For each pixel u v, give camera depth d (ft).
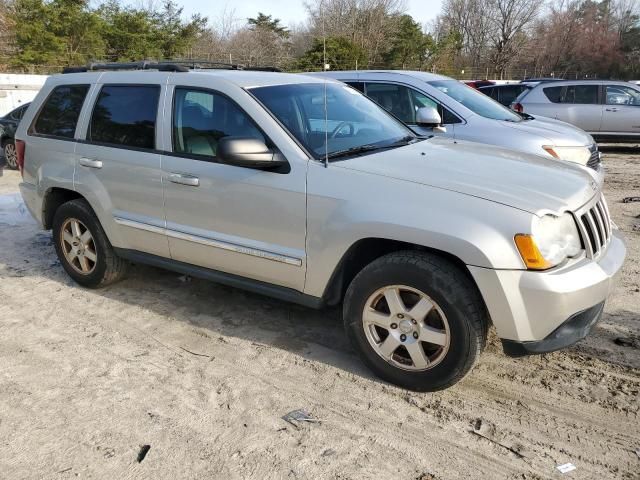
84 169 15.20
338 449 9.48
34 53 92.07
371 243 11.19
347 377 11.58
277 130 11.87
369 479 8.80
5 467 9.18
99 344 13.12
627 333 13.05
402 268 10.32
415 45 136.26
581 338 10.20
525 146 20.89
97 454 9.43
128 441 9.74
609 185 30.22
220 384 11.42
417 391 10.98
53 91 16.60
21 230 22.20
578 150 21.43
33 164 16.63
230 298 15.57
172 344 13.09
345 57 99.14
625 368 11.62
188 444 9.65
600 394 10.80
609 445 9.45
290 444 9.62
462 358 10.12
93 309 15.02
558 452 9.32
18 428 10.11
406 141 13.64
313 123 12.66
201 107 13.05
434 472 8.94
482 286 9.65
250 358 12.41
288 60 115.65
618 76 180.04
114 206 14.71
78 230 15.97
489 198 9.96
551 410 10.37
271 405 10.71
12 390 11.27
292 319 14.28
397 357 11.08
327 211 11.03
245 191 12.04
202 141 12.92
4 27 91.66
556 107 42.75
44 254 19.42
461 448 9.46
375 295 10.83
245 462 9.20
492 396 10.84
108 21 103.81
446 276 9.98
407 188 10.47
